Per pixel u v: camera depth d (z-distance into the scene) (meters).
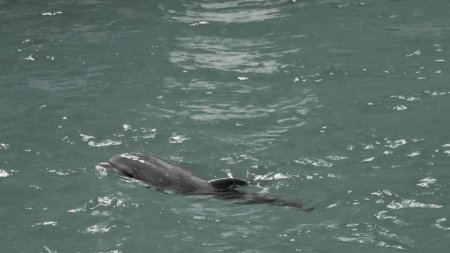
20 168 39.66
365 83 50.19
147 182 37.72
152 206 35.59
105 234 33.56
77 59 55.84
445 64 52.69
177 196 36.53
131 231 33.72
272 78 51.72
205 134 43.47
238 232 33.41
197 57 55.84
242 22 63.53
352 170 38.94
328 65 53.34
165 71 53.22
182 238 33.00
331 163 39.78
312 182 37.84
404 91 48.50
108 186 37.41
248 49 57.50
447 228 33.50
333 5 66.81
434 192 36.50
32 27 63.16
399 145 41.41
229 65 54.31
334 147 41.53
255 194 36.75
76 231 33.84
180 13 66.38
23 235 33.62
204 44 58.75
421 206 35.34
